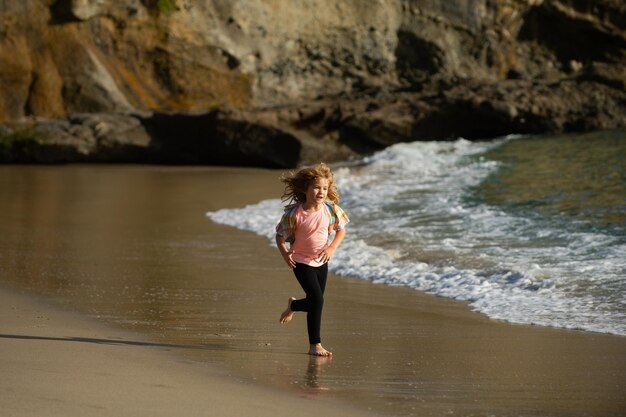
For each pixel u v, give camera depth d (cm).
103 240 1755
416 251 1526
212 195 2586
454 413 657
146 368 765
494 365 815
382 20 4844
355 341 927
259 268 1443
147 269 1418
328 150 3719
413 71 4941
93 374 729
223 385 717
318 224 884
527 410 668
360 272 1401
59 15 4016
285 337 941
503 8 5075
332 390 718
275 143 3691
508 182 2388
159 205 2358
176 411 627
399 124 3866
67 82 4031
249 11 4406
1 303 1091
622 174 2402
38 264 1445
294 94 4562
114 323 988
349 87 4719
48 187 2802
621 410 670
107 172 3403
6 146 3781
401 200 2181
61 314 1030
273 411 641
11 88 3959
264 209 2233
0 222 1997
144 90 4172
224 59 4359
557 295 1158
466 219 1839
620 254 1389
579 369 798
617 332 962
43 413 606
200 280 1320
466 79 4353
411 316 1073
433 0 4969
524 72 4875
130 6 4131
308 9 4606
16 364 754
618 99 4162
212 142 3791
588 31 5216
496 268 1330
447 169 2816
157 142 3859
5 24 3947
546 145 3419
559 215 1806
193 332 953
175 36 4222
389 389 724
